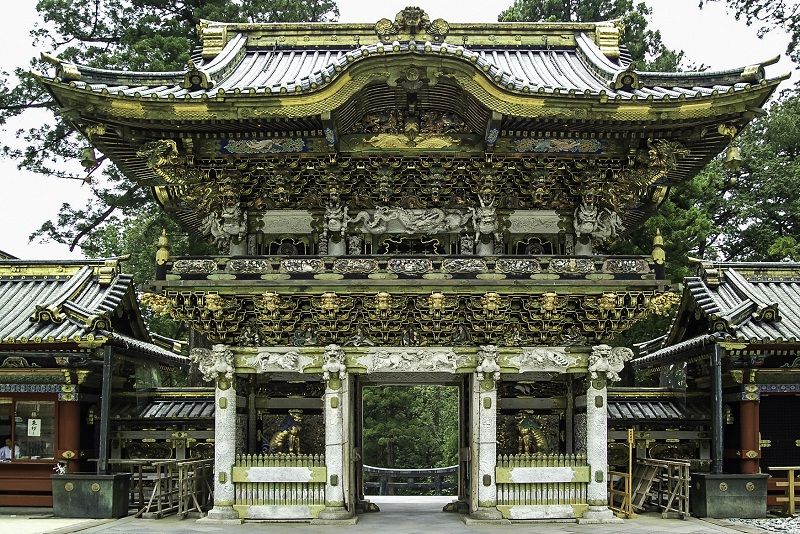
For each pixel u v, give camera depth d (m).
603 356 19.70
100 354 22.55
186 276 19.17
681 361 25.28
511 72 21.80
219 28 23.61
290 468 19.50
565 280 18.89
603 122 18.52
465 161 19.67
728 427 23.08
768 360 22.27
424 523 19.38
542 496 19.48
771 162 45.72
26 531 17.84
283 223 20.66
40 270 25.19
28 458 22.56
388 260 19.09
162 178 19.69
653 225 33.41
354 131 19.50
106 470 21.48
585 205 20.14
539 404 22.27
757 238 45.38
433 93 18.67
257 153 19.47
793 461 22.72
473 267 19.06
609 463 23.38
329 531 17.78
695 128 19.06
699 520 19.98
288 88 17.72
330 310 19.30
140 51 35.59
